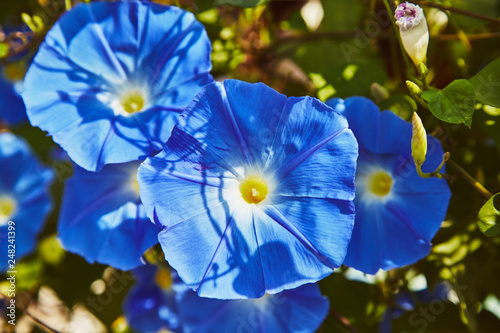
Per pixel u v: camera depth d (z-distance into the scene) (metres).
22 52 0.44
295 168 0.35
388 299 0.43
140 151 0.36
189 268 0.35
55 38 0.37
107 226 0.39
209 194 0.35
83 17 0.37
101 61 0.38
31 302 0.48
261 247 0.35
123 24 0.37
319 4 0.46
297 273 0.35
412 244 0.37
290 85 0.46
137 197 0.39
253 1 0.39
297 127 0.34
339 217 0.34
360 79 0.43
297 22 0.46
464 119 0.35
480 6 0.43
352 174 0.34
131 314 0.44
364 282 0.44
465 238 0.41
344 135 0.34
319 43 0.45
